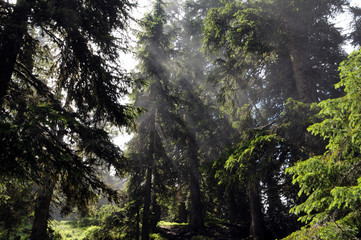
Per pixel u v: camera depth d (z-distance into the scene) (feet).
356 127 11.53
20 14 19.70
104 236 44.42
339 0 35.55
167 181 58.29
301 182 13.57
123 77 24.50
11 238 35.35
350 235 9.85
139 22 28.17
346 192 10.11
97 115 24.66
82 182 22.09
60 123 20.10
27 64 23.39
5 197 24.62
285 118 28.63
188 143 56.49
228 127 47.32
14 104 20.92
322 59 39.22
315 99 31.58
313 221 12.53
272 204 45.01
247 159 27.27
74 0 20.20
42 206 28.81
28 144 16.56
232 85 39.55
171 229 62.59
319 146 24.75
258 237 45.93
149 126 52.49
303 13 31.50
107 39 22.00
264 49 31.04
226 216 77.87
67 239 44.32
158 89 51.93
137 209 46.62
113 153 22.95
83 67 23.38
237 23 30.32
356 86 11.60
